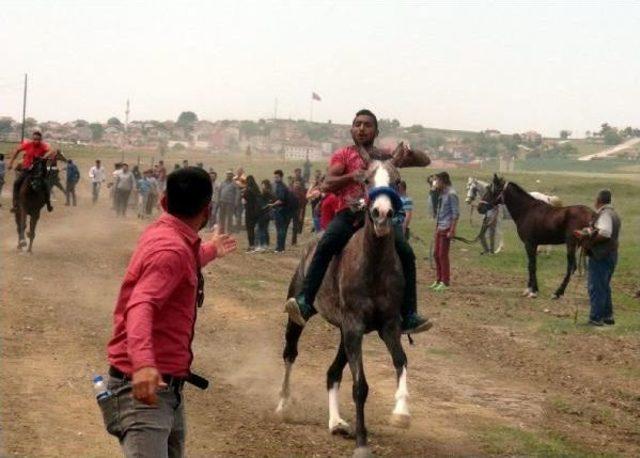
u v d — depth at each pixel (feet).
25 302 43.93
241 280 59.06
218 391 30.68
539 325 47.06
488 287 61.93
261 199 83.56
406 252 25.25
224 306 47.96
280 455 24.09
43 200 64.34
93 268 58.70
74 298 46.39
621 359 39.17
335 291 25.26
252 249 83.20
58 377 30.09
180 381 14.98
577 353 40.24
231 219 98.58
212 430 25.93
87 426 25.14
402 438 26.48
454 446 25.91
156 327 14.82
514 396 32.32
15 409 26.12
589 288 47.60
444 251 60.18
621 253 79.51
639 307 54.80
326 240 25.48
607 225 46.68
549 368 37.09
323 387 32.30
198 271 15.67
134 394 13.78
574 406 31.24
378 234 22.98
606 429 28.68
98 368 31.68
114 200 121.49
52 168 64.95
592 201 138.82
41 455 22.41
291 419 27.89
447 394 32.14
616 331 45.62
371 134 25.88
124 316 14.78
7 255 62.23
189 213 15.38
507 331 45.11
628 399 32.65
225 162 316.19
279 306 48.85
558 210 57.47
